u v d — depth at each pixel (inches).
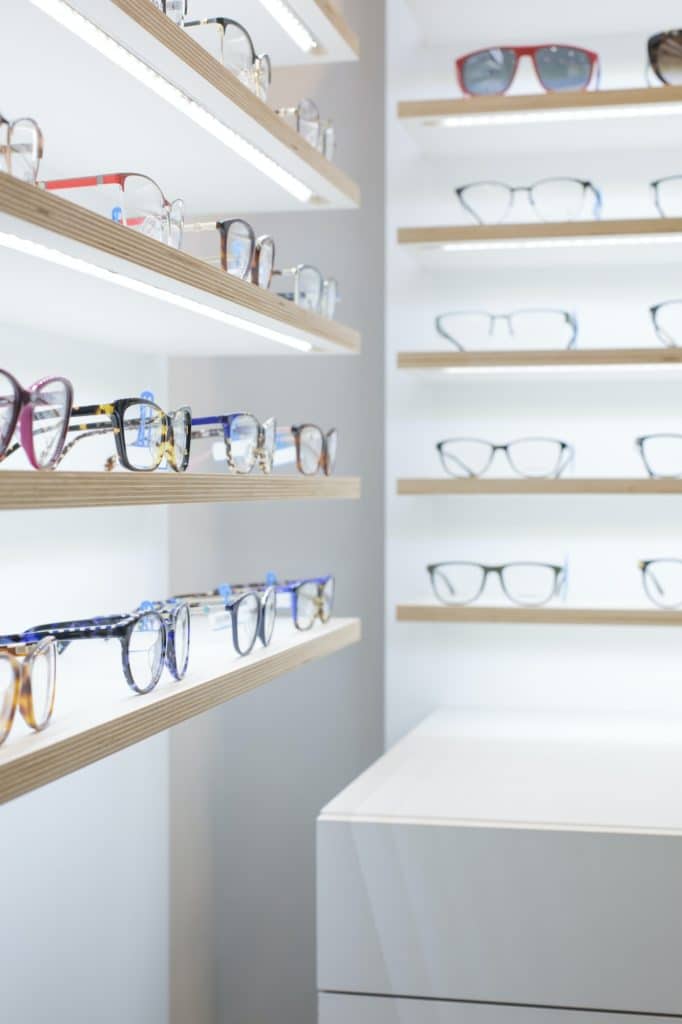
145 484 48.8
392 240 105.3
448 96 103.9
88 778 79.7
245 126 60.6
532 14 97.8
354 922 69.7
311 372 112.8
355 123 111.3
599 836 66.9
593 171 103.0
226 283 56.3
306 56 79.0
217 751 114.2
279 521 113.5
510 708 105.0
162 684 55.1
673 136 98.0
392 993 69.3
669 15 97.7
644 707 103.5
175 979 102.5
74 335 71.0
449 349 104.9
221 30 61.6
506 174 104.2
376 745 112.3
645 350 92.0
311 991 113.6
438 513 105.8
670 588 98.1
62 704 49.8
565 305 104.2
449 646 105.8
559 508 104.5
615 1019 66.9
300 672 113.7
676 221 90.6
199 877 110.3
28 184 38.2
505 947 68.0
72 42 47.6
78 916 78.2
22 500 39.3
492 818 69.2
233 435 64.2
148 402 53.3
